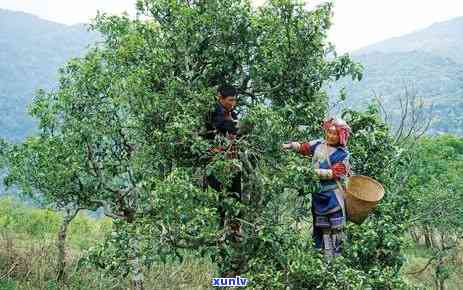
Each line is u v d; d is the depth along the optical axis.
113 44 8.10
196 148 6.19
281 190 6.01
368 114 7.23
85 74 7.95
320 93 7.27
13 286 10.32
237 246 6.24
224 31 6.80
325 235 6.49
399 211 7.07
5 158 9.80
